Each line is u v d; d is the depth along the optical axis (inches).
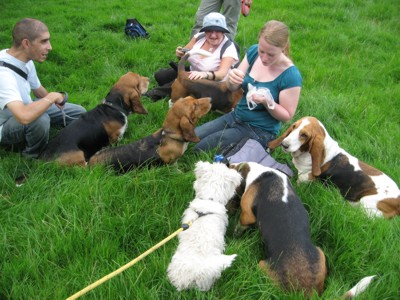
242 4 233.5
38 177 145.5
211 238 112.7
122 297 102.7
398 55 283.0
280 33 141.7
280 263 105.5
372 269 112.5
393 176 155.0
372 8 370.0
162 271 110.7
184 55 192.7
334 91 227.1
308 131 140.1
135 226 126.7
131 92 174.7
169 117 154.7
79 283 106.7
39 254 115.6
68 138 157.3
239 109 169.3
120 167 153.7
